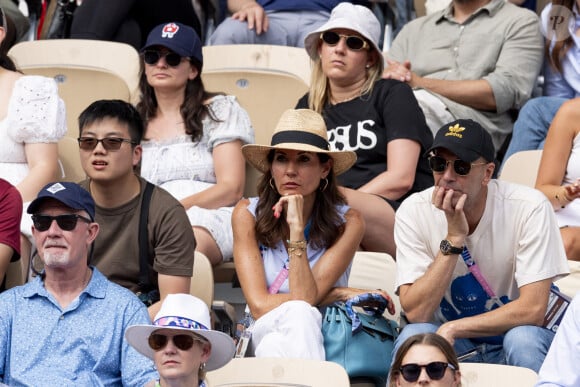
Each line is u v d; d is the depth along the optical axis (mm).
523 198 19438
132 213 20609
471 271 19531
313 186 20391
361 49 24891
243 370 17688
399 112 24703
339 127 25062
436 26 28891
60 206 18219
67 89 27703
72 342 18031
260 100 27328
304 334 18844
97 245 20578
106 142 20531
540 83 29312
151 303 20531
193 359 16703
